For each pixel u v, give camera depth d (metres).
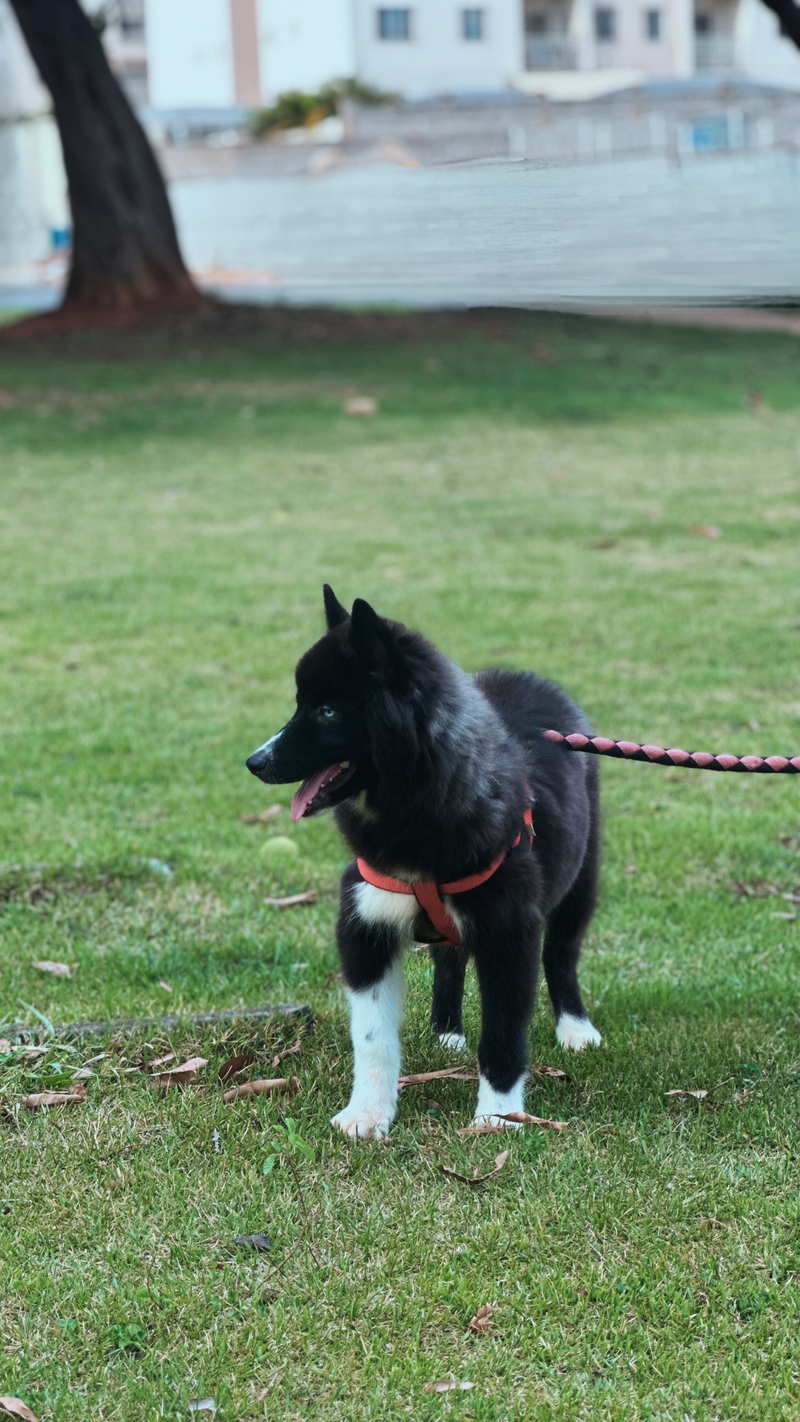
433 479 14.42
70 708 7.68
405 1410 2.62
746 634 9.13
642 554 11.45
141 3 57.97
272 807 6.36
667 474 14.62
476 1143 3.47
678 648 8.86
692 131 41.09
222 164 49.25
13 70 46.59
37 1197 3.25
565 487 14.05
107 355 20.39
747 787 6.84
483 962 3.61
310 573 10.72
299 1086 3.78
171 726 7.39
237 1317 2.87
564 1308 2.90
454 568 10.90
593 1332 2.83
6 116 44.72
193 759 6.91
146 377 19.17
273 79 54.19
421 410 17.80
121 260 22.61
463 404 18.16
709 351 21.91
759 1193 3.31
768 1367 2.76
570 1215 3.19
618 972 4.79
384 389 18.86
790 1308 2.90
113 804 6.28
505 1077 3.64
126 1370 2.70
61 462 15.12
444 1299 2.93
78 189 22.41
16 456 15.37
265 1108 3.64
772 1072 3.96
